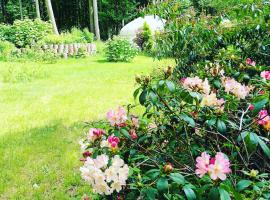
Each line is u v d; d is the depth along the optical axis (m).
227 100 2.10
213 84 2.46
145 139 2.18
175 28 3.90
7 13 34.22
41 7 34.72
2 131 5.68
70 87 9.27
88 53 16.52
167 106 2.07
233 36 3.77
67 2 35.62
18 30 16.73
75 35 18.58
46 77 10.84
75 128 5.69
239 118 2.14
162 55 4.20
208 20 3.88
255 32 3.65
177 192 1.66
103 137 2.04
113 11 32.16
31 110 7.02
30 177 4.05
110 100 7.76
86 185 3.74
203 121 2.11
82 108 7.11
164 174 1.57
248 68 2.94
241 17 3.70
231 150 2.17
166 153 2.16
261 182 1.61
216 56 3.48
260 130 2.04
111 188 1.63
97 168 1.62
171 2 4.20
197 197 1.53
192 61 3.92
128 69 12.48
